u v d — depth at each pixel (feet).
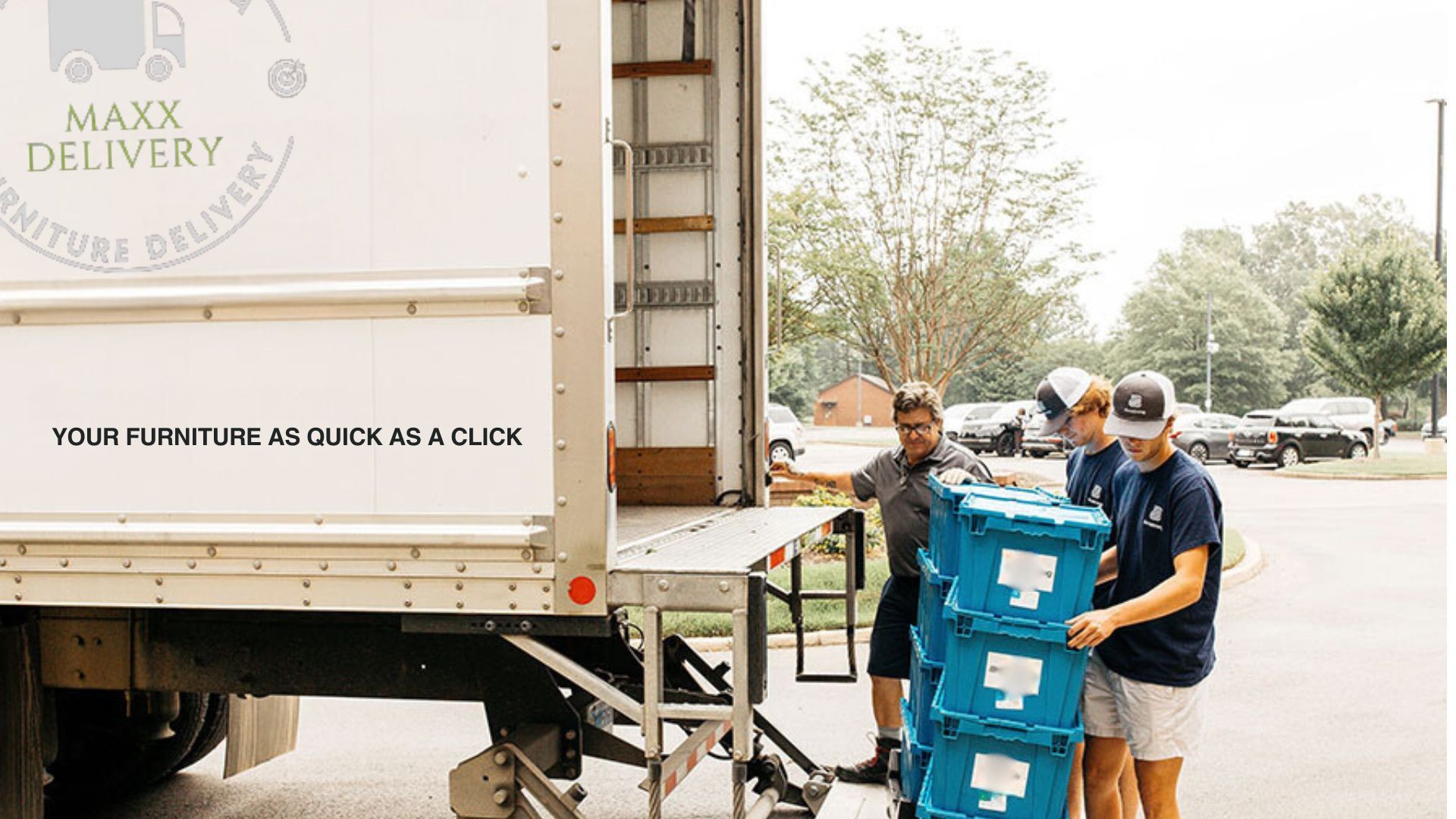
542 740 12.62
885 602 17.51
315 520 11.12
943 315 58.03
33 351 11.48
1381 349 103.40
